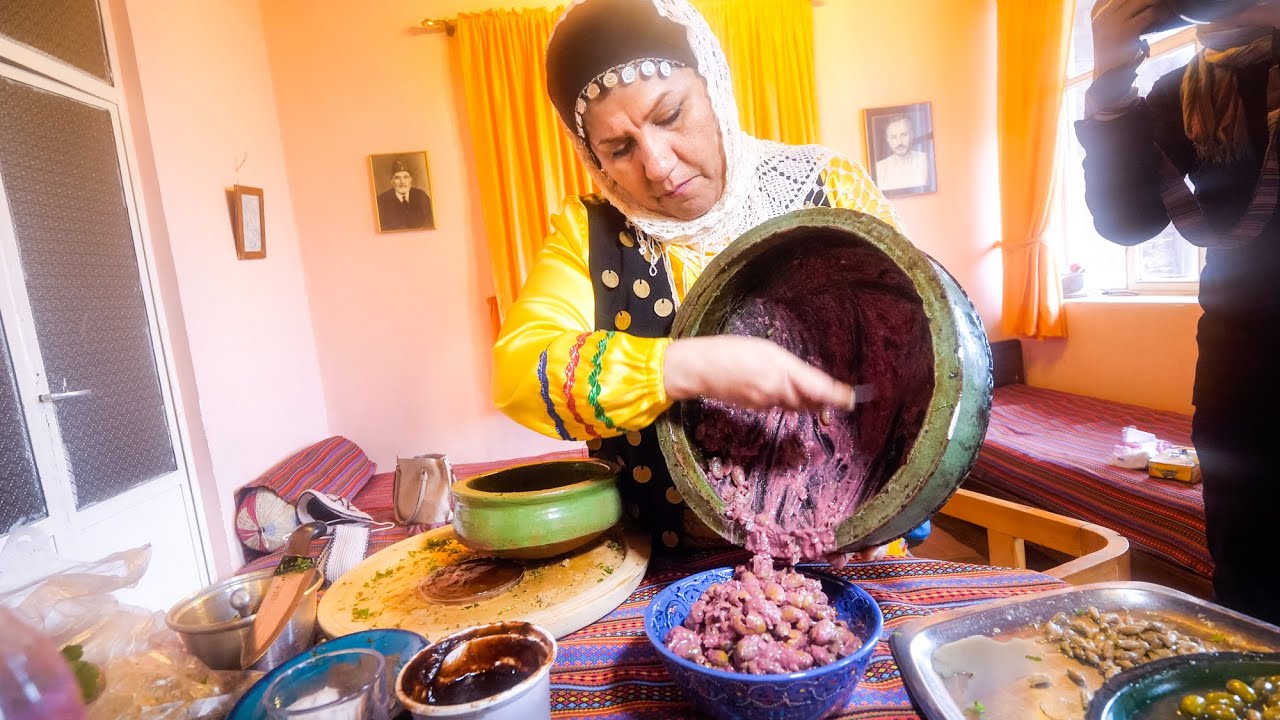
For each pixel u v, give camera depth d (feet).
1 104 5.59
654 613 2.08
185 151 7.66
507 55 10.18
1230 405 3.56
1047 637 1.94
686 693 1.82
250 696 1.79
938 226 11.68
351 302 10.60
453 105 10.48
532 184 10.40
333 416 10.77
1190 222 3.27
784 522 2.28
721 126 2.79
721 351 2.21
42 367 5.74
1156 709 1.65
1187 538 5.93
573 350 2.38
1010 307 11.50
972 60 11.43
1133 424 8.65
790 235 2.22
